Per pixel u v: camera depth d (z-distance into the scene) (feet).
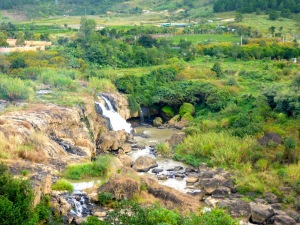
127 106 292.81
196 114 299.79
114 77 315.58
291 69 360.48
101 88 292.81
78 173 173.37
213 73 351.25
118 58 374.02
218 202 161.17
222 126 249.96
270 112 250.57
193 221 120.78
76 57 360.28
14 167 159.22
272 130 224.94
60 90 272.10
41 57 339.77
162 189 162.71
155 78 329.31
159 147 229.86
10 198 112.57
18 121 193.98
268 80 339.16
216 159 204.54
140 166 202.08
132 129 274.57
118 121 269.64
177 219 127.44
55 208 139.33
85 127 226.58
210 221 120.06
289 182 177.58
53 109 221.87
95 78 300.81
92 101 253.24
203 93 305.32
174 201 158.10
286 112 247.50
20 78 291.17
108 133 240.94
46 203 138.92
